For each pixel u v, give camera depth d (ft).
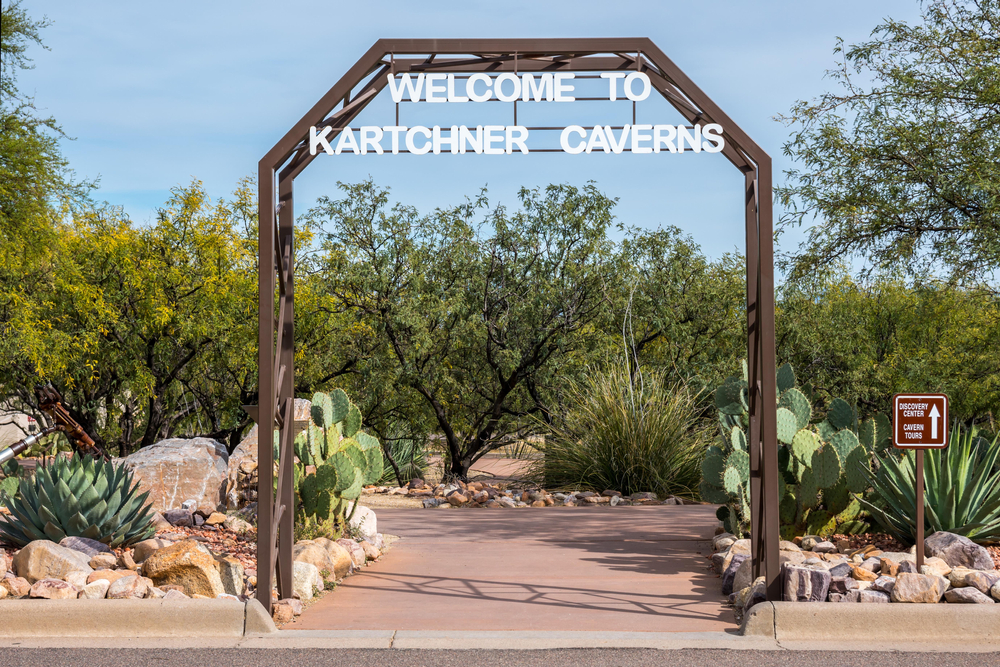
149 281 59.26
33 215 44.91
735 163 20.22
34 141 43.14
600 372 50.44
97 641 16.74
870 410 58.70
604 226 54.80
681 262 59.31
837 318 57.00
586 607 19.48
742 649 16.33
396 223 55.26
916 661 15.57
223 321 59.41
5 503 24.12
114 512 22.88
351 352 58.18
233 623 17.24
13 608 17.17
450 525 31.65
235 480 30.27
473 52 18.69
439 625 18.01
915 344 51.96
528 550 26.50
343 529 25.81
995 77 37.60
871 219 39.81
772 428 18.06
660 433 41.65
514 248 55.57
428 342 53.52
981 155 38.47
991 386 44.65
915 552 20.27
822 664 15.42
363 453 26.81
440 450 64.13
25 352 52.49
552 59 19.29
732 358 57.77
